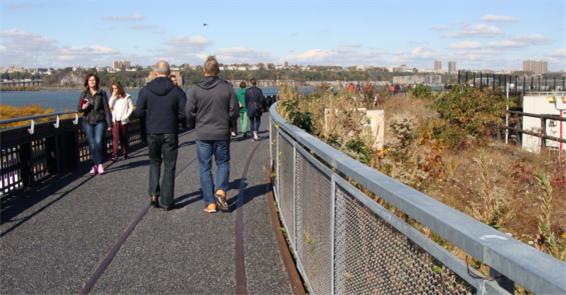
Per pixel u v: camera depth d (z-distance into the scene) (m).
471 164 9.67
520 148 12.53
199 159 6.61
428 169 7.43
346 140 5.33
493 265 1.34
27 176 8.25
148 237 5.56
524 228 6.09
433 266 1.77
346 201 2.93
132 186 8.34
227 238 5.50
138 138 14.79
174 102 6.61
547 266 1.21
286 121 5.99
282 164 6.02
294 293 4.07
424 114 13.52
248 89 15.52
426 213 1.74
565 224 6.22
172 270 4.59
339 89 10.02
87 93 9.41
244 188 8.11
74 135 10.33
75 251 5.12
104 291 4.14
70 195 7.71
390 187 2.17
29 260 4.88
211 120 6.45
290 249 5.19
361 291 2.62
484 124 12.89
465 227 1.54
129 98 11.48
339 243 3.09
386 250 2.25
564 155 10.66
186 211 6.68
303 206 4.40
